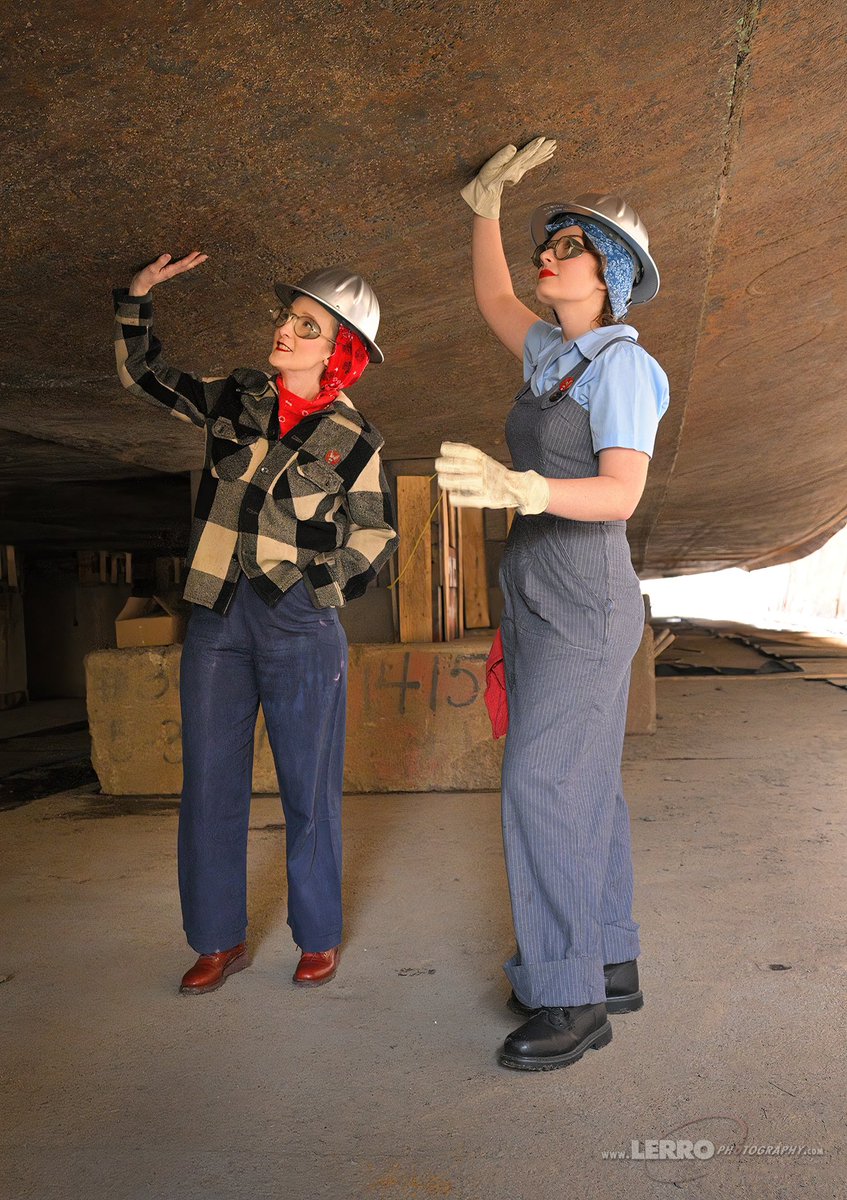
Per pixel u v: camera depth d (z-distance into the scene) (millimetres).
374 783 4145
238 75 1658
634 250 1935
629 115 2031
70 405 3635
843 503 12609
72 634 9320
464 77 1783
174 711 4188
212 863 2242
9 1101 1762
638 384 1823
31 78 1577
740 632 14766
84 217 2070
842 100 2219
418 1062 1887
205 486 2246
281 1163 1554
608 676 1915
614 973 2066
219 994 2219
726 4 1718
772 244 3049
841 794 4051
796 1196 1438
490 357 3516
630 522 9453
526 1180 1494
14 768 5156
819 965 2285
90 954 2459
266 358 3158
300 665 2234
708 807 3863
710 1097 1723
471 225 2412
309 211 2184
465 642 4367
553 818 1885
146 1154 1586
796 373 4836
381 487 2289
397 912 2732
